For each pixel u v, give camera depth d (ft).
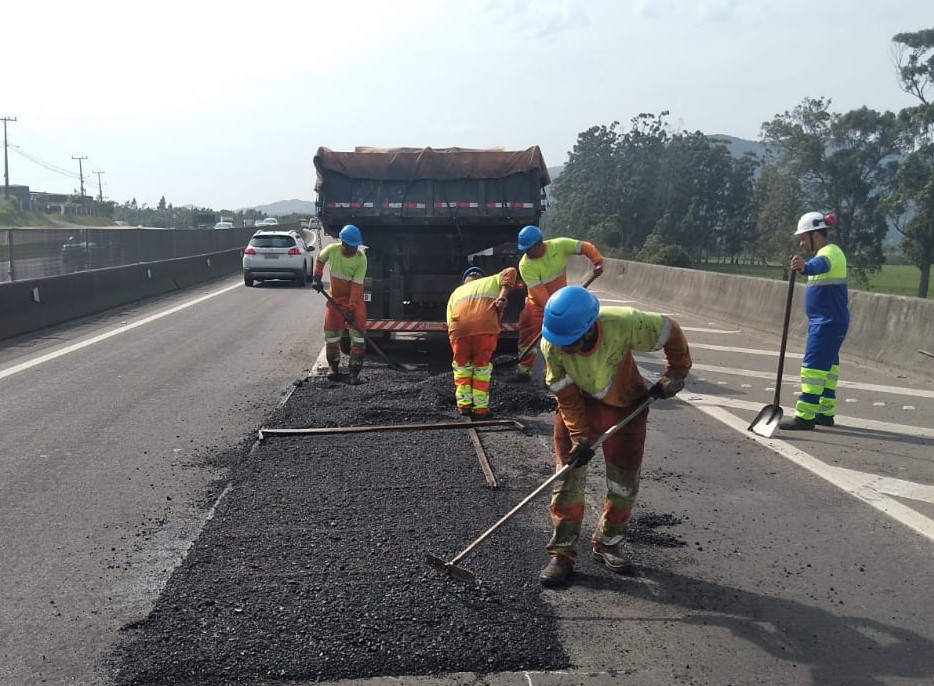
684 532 16.83
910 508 18.11
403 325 35.63
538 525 17.03
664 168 274.57
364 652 12.00
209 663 11.76
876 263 181.68
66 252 56.03
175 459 21.88
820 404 25.16
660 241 228.22
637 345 14.01
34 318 46.29
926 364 32.30
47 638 12.60
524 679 11.44
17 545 16.24
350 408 26.68
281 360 37.19
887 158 188.14
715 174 277.44
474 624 12.83
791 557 15.56
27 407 27.73
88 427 25.14
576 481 14.58
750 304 49.21
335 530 16.60
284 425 25.00
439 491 18.94
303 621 12.86
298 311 57.26
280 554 15.43
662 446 23.13
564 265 30.60
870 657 12.03
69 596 14.02
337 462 21.15
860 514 17.80
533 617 13.14
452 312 25.88
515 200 36.42
